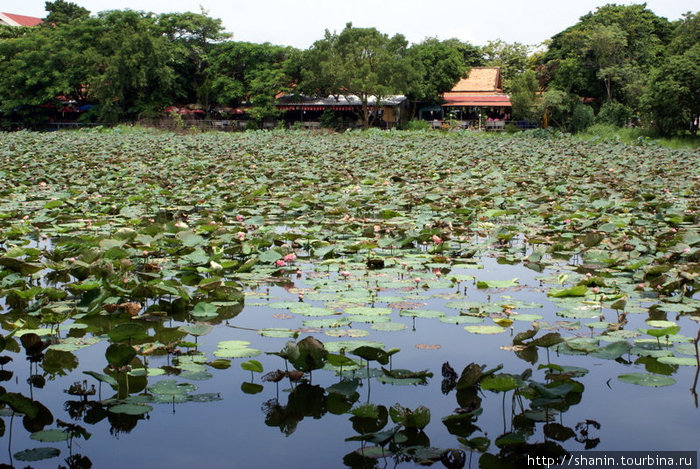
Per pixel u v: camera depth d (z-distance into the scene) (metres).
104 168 12.95
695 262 5.00
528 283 4.67
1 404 2.70
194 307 3.99
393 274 4.85
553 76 38.06
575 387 2.80
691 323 3.74
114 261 4.68
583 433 2.42
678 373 2.99
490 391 2.81
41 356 3.28
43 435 2.39
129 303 3.94
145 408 2.60
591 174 11.87
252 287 4.55
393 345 3.36
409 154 17.44
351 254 5.62
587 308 3.91
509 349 3.29
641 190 9.75
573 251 5.70
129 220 6.79
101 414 2.59
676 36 33.28
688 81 25.11
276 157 15.95
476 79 43.31
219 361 3.09
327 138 26.20
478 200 8.02
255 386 2.87
